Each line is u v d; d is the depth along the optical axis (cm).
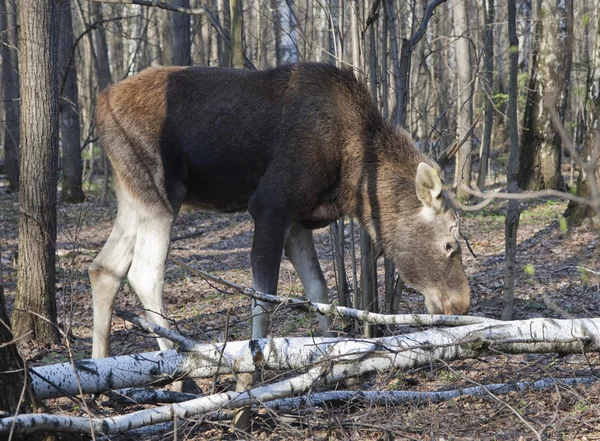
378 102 723
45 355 744
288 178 600
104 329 625
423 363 503
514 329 509
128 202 632
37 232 769
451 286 620
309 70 620
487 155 1636
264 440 485
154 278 620
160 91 625
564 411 514
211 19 865
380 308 835
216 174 625
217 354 487
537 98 1767
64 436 446
